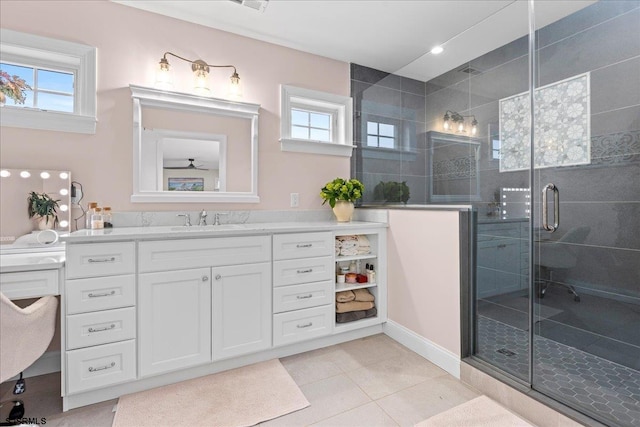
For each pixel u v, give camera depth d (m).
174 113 2.18
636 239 1.86
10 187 1.73
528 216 2.12
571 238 2.13
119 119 2.02
